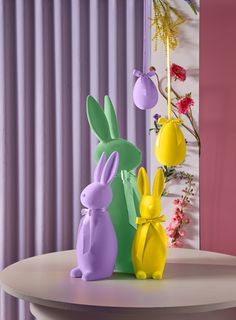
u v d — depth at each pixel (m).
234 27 1.57
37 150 1.86
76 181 1.86
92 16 1.85
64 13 1.86
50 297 1.04
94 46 1.85
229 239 1.60
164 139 1.25
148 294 1.06
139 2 1.82
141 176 1.21
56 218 1.88
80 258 1.19
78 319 1.05
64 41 1.87
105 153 1.23
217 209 1.59
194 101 1.57
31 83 1.88
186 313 1.04
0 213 1.86
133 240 1.22
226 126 1.58
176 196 1.59
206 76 1.58
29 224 1.89
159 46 1.58
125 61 1.85
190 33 1.56
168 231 1.60
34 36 1.86
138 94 1.31
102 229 1.18
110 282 1.16
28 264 1.34
